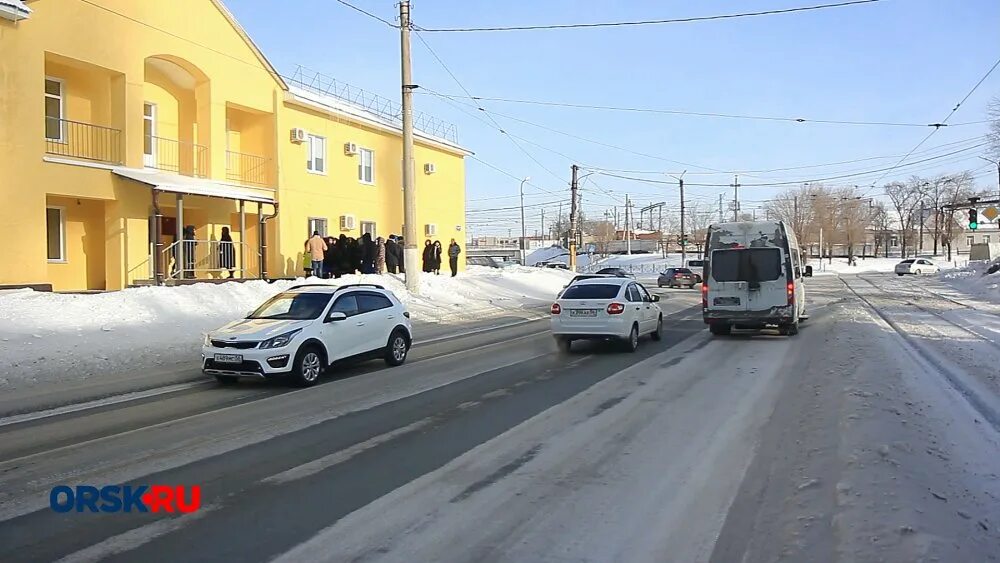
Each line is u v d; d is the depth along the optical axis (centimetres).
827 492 582
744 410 927
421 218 3991
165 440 783
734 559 465
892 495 559
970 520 518
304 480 636
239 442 774
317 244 2614
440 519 538
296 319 1184
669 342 1761
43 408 960
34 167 1964
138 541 495
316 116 3125
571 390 1091
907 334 1773
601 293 1591
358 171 3431
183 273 2414
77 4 2083
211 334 1151
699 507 563
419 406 971
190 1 2480
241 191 2630
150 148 2550
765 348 1603
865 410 858
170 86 2616
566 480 634
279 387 1130
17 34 1919
